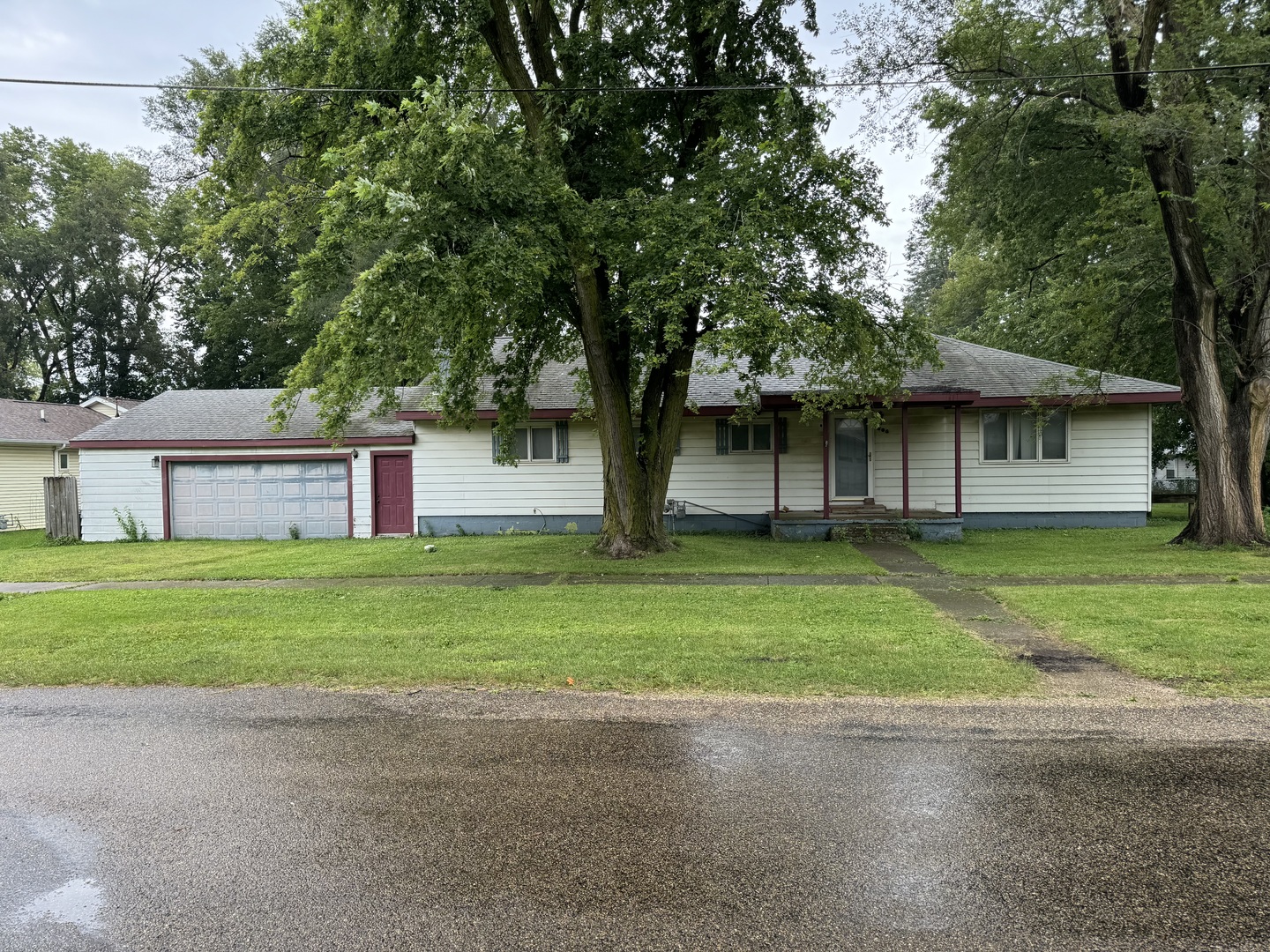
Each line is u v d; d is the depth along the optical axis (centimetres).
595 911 272
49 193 3816
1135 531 1533
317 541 1681
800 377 1631
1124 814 340
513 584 1009
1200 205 1295
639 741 439
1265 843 314
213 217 1360
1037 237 1838
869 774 388
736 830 331
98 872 304
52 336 3769
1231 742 422
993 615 752
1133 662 569
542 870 301
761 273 969
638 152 1251
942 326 3534
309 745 442
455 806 360
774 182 1037
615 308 1217
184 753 432
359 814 353
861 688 527
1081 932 255
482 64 1305
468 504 1758
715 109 1201
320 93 1178
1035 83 1348
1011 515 1638
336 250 905
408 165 853
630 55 1158
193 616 815
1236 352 1300
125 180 3684
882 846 315
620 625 727
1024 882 286
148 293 3838
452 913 272
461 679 564
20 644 698
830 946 249
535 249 898
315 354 1012
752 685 535
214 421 1881
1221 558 1121
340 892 287
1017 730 447
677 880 292
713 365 1727
